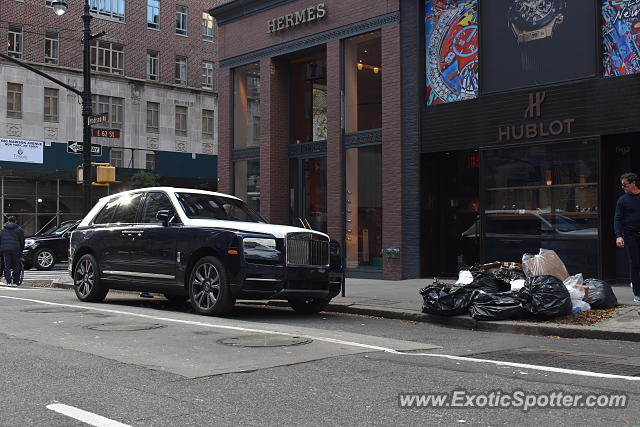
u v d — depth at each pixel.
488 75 14.14
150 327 8.53
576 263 12.77
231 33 20.42
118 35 40.38
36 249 24.08
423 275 15.29
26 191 35.59
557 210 13.04
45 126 36.97
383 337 8.28
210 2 45.19
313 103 18.77
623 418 4.43
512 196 13.71
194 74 44.12
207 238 10.04
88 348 7.00
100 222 12.20
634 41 12.12
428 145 15.08
